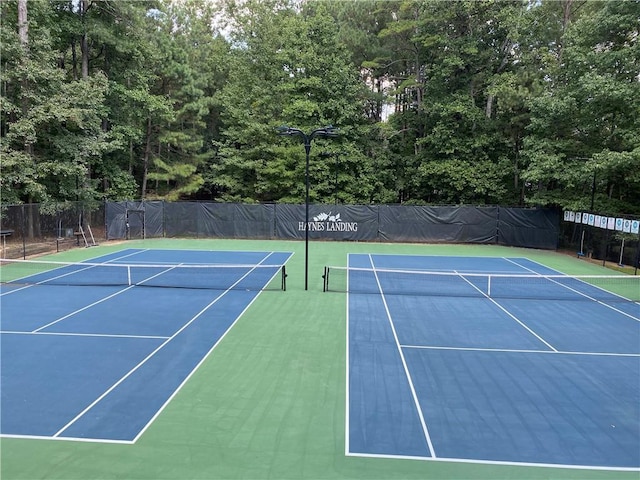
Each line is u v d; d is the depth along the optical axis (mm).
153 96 32875
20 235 23875
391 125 38156
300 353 9656
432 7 32562
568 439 6500
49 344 9977
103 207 30688
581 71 24031
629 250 21062
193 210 30609
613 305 14078
